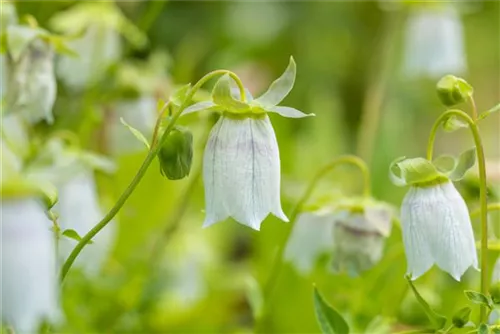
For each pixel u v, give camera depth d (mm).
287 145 871
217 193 599
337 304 733
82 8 781
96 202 727
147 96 772
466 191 703
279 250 694
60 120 804
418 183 611
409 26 827
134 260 782
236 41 1119
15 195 554
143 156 784
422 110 1097
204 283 832
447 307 717
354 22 1167
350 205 685
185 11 1092
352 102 1149
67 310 728
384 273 755
